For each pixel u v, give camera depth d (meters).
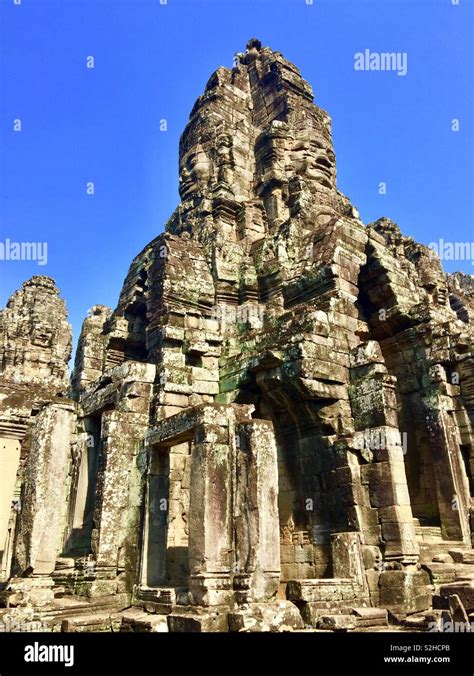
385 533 11.48
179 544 12.90
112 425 12.87
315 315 13.66
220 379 15.32
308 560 12.52
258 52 28.41
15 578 9.58
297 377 12.84
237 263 18.92
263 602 8.68
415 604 10.43
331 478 12.57
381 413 12.47
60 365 26.42
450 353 15.33
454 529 13.72
